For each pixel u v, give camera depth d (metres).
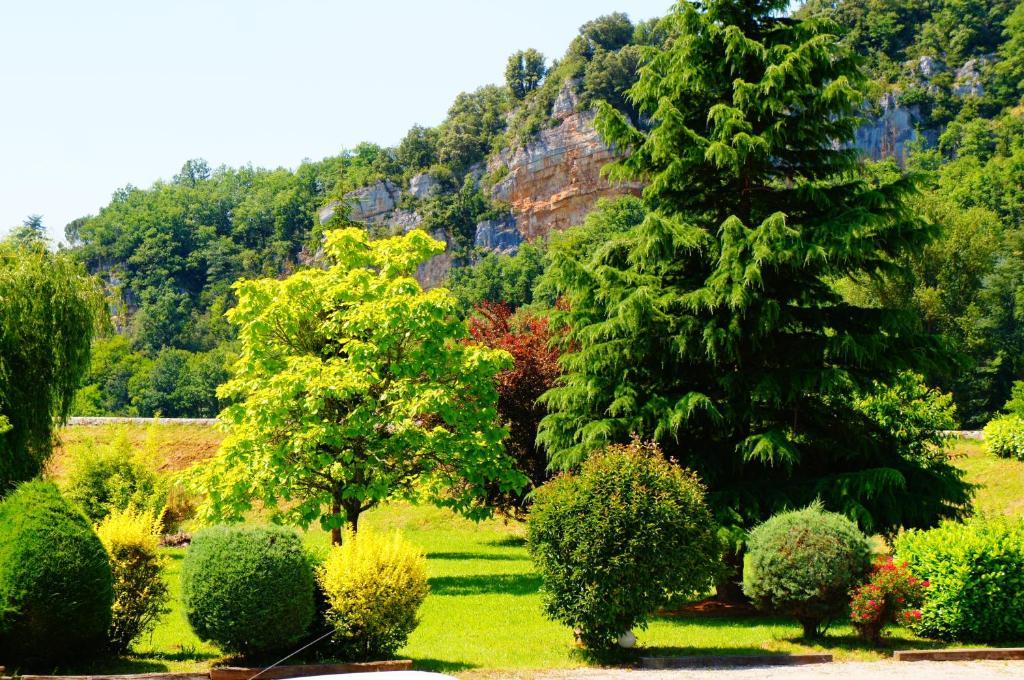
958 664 10.63
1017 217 89.25
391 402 18.33
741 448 15.96
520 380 24.56
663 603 11.06
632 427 16.05
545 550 11.22
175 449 31.22
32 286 18.70
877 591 11.45
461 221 171.62
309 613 9.81
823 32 17.22
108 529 10.45
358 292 19.02
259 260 183.50
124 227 192.00
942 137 133.88
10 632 8.95
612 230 96.19
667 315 16.09
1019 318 63.69
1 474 17.41
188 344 150.25
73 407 20.09
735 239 15.73
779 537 11.80
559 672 10.06
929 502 16.02
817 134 16.67
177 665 9.79
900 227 15.95
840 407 17.27
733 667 10.54
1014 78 141.75
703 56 17.30
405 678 6.47
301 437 17.53
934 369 16.47
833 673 10.05
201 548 9.79
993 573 11.82
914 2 166.75
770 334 16.42
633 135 17.61
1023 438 28.30
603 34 182.75
